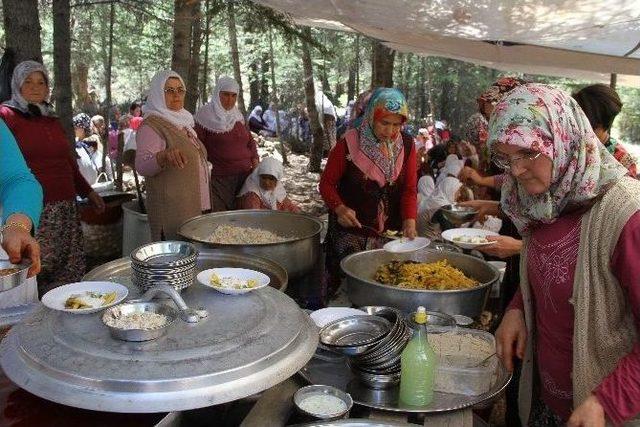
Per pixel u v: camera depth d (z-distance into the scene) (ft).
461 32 11.76
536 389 5.82
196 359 4.41
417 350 5.29
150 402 4.08
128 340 4.59
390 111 9.68
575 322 4.76
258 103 52.24
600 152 4.61
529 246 5.30
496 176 10.84
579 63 15.21
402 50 19.02
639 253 4.28
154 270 5.44
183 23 17.67
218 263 7.80
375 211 10.28
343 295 9.06
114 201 15.88
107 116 25.35
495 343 5.97
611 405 4.27
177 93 11.72
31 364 4.42
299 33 19.15
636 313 4.39
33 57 12.30
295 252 8.29
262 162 14.37
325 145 39.55
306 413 4.85
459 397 5.49
